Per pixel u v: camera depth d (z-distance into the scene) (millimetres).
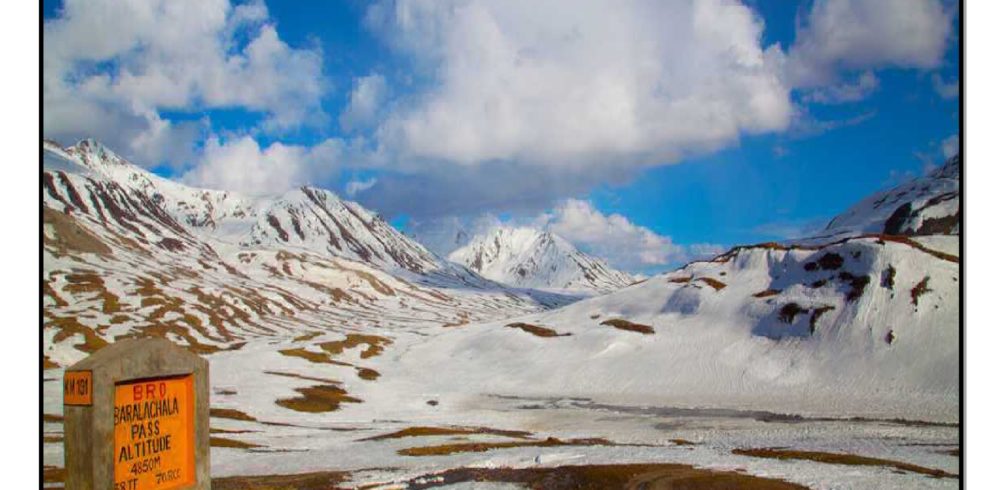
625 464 44500
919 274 123562
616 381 119875
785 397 100438
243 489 40688
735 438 67750
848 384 103438
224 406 91562
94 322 167875
